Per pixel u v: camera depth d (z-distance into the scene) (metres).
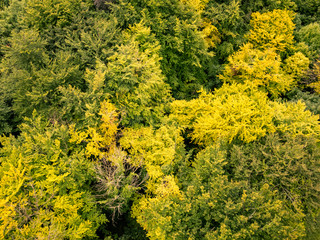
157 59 8.02
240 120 6.92
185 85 10.20
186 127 7.98
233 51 11.16
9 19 10.97
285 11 11.27
